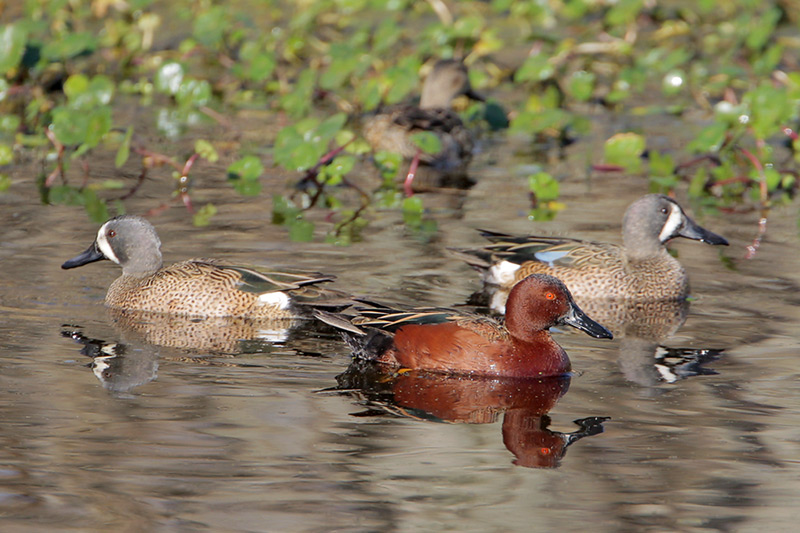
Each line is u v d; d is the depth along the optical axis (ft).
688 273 49.88
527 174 67.46
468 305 43.96
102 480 27.81
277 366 37.04
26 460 28.78
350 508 26.66
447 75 81.15
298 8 100.94
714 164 69.36
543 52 85.76
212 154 62.90
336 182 62.08
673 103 86.33
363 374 36.50
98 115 63.62
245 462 29.01
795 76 76.38
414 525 25.94
